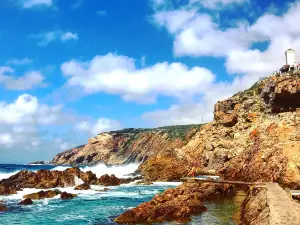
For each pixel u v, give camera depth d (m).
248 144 65.81
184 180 51.34
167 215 29.00
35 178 54.75
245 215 27.16
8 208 35.00
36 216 31.08
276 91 67.44
